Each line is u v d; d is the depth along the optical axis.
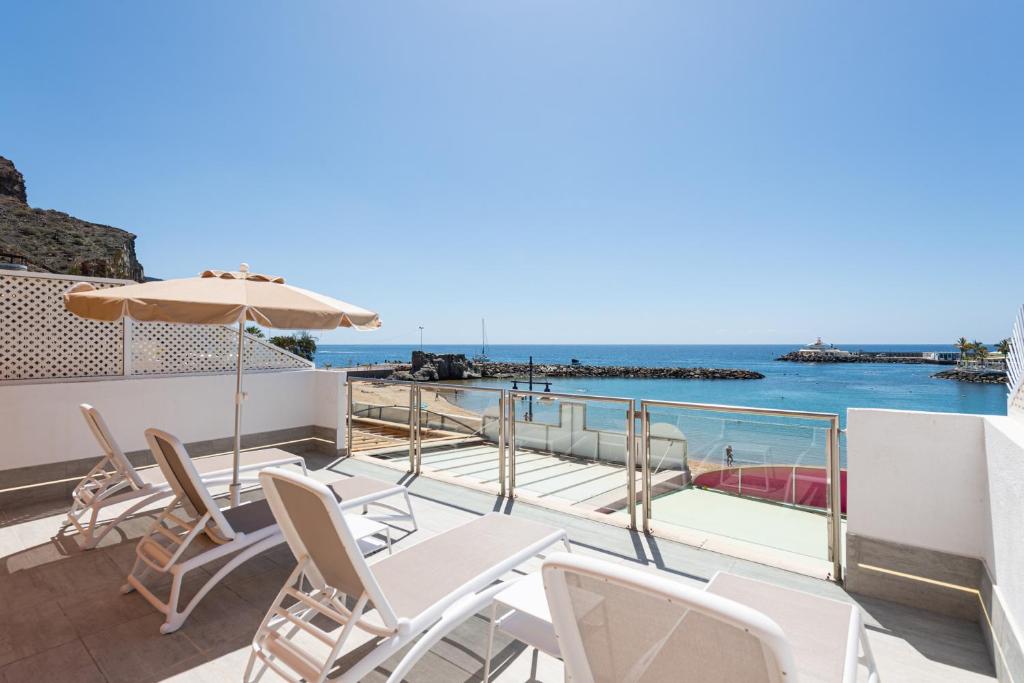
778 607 1.76
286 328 3.08
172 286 3.14
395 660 2.20
